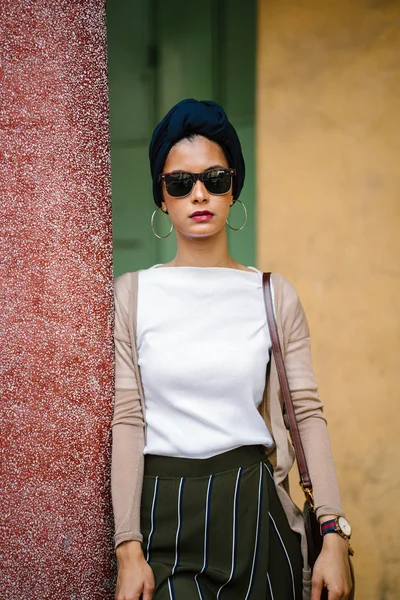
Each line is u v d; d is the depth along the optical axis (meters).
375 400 4.88
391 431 4.82
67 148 2.54
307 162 5.11
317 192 5.08
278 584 2.52
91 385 2.57
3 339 2.47
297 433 2.61
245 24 5.30
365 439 4.88
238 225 5.43
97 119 2.61
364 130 4.93
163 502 2.48
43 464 2.51
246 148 5.34
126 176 5.69
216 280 2.64
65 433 2.53
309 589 2.57
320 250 5.08
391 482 4.78
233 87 5.37
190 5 5.43
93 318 2.58
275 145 5.20
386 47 4.85
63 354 2.53
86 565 2.56
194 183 2.58
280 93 5.16
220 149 2.64
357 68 4.94
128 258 5.73
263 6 5.18
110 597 2.62
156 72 5.57
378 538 4.73
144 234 5.70
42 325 2.51
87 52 2.58
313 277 5.11
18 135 2.48
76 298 2.55
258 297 2.66
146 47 5.59
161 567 2.43
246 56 5.31
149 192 5.67
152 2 5.54
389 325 4.87
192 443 2.48
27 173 2.49
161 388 2.52
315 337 5.07
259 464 2.56
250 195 5.36
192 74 5.47
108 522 2.60
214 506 2.46
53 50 2.52
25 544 2.49
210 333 2.57
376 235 4.91
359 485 4.85
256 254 5.30
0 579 2.48
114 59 5.66
